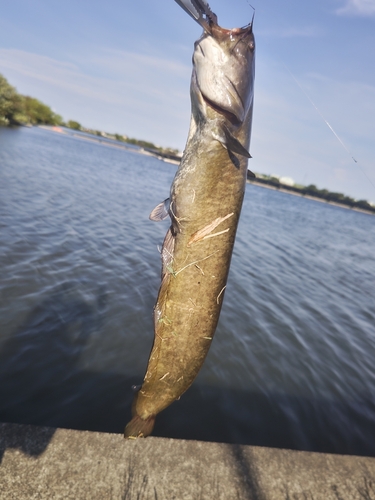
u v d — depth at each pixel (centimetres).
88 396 95
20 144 717
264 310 176
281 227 510
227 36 41
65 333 119
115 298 150
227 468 65
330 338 163
